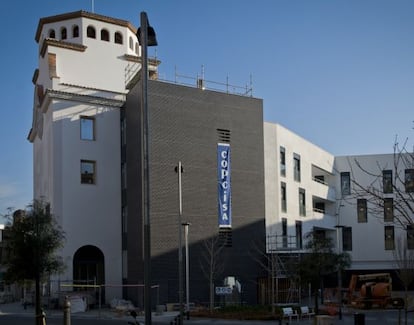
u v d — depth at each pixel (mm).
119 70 45969
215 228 41156
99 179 41875
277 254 40781
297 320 30422
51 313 34969
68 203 40281
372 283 41719
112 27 46281
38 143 50062
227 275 41062
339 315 32625
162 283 38312
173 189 39688
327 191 58844
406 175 14141
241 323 28359
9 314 35781
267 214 46062
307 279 33312
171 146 40094
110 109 43031
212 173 41719
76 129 41469
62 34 45812
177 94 40906
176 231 39438
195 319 30766
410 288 58938
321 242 33969
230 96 43594
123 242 41812
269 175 46844
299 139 52844
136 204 39750
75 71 44438
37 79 48969
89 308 38000
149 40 13625
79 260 40375
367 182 59938
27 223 24359
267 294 41719
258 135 44719
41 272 24297
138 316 33312
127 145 41969
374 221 59594
